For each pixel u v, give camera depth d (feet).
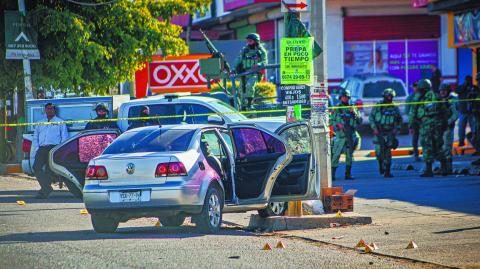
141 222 105.29
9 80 180.96
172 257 73.36
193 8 198.08
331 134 129.90
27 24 169.99
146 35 187.83
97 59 181.37
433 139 152.35
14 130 186.39
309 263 70.95
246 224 103.50
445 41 297.74
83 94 188.34
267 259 72.69
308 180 98.32
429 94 155.12
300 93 100.73
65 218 105.29
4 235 88.63
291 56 100.22
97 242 82.33
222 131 97.71
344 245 81.30
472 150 193.98
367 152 210.38
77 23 176.24
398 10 295.69
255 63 141.90
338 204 102.63
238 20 343.67
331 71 294.87
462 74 294.87
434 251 77.10
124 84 206.28
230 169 95.91
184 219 102.73
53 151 114.62
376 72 296.51
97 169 90.58
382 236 87.25
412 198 120.47
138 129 96.37
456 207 109.91
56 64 180.34
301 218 96.17
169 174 88.99
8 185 150.82
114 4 184.14
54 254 74.84
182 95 136.87
